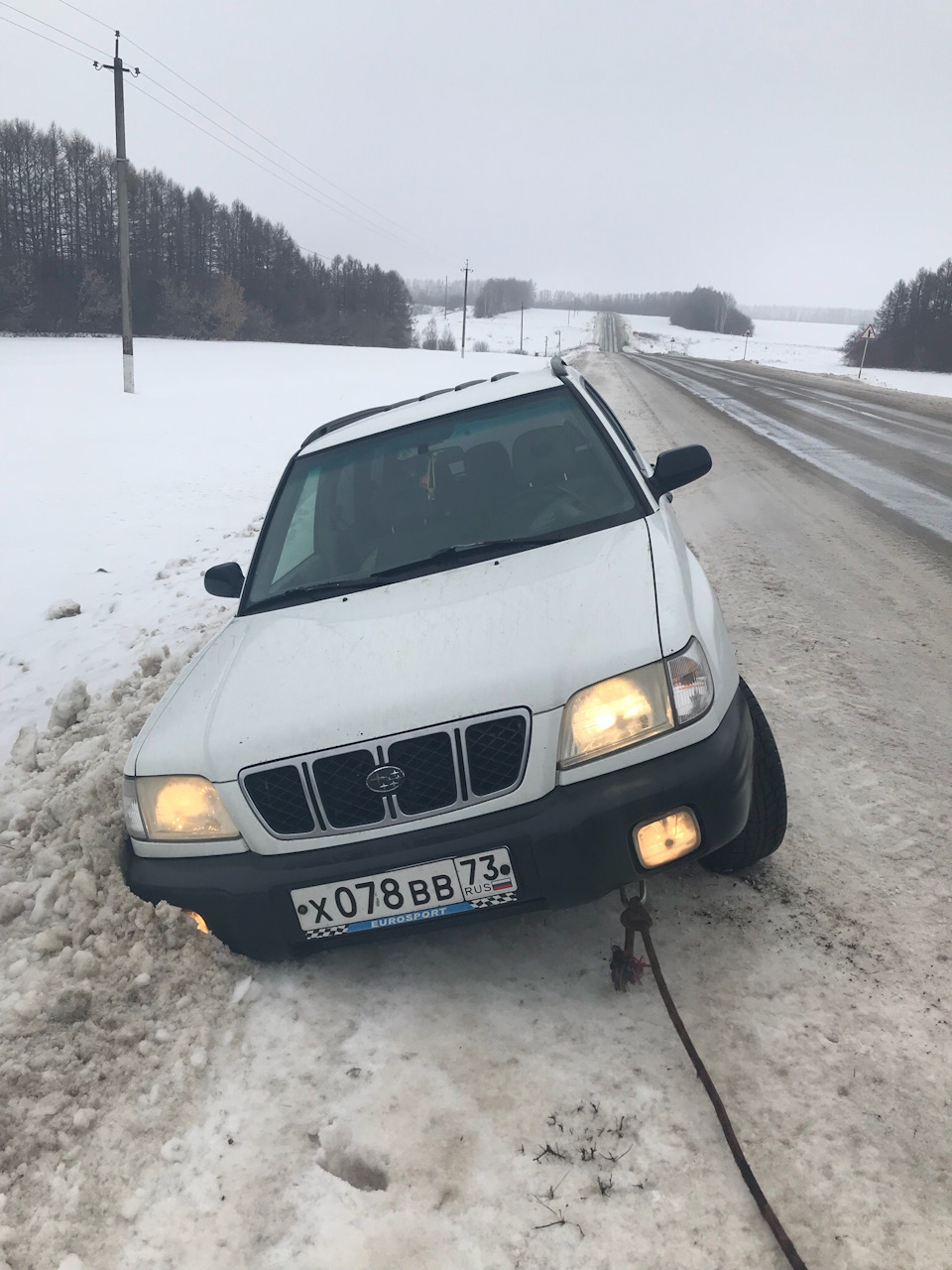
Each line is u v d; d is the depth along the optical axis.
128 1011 2.23
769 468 10.80
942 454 11.70
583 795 2.08
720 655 2.34
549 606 2.34
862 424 15.85
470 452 3.18
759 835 2.51
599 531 2.76
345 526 3.08
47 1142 1.89
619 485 2.98
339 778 2.13
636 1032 2.13
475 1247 1.64
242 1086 2.06
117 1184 1.83
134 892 2.36
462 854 2.07
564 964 2.38
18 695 5.50
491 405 3.38
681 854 2.11
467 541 2.86
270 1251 1.67
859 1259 1.55
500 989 2.31
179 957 2.33
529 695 2.09
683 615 2.27
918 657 4.43
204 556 8.51
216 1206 1.77
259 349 60.34
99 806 2.96
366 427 3.52
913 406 19.72
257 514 10.67
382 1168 1.83
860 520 7.76
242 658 2.59
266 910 2.19
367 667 2.28
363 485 3.19
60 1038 2.14
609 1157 1.80
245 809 2.20
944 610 5.15
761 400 21.77
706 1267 1.57
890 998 2.15
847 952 2.32
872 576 5.92
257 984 2.36
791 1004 2.16
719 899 2.58
